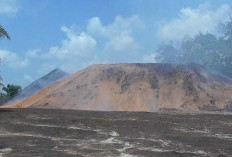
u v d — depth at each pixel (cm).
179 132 1652
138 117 2172
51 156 1124
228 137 1557
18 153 1175
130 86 3734
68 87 3900
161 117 2169
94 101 3578
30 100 4034
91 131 1627
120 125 1816
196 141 1438
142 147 1303
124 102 3512
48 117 2122
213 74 4034
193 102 3422
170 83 3728
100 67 4188
